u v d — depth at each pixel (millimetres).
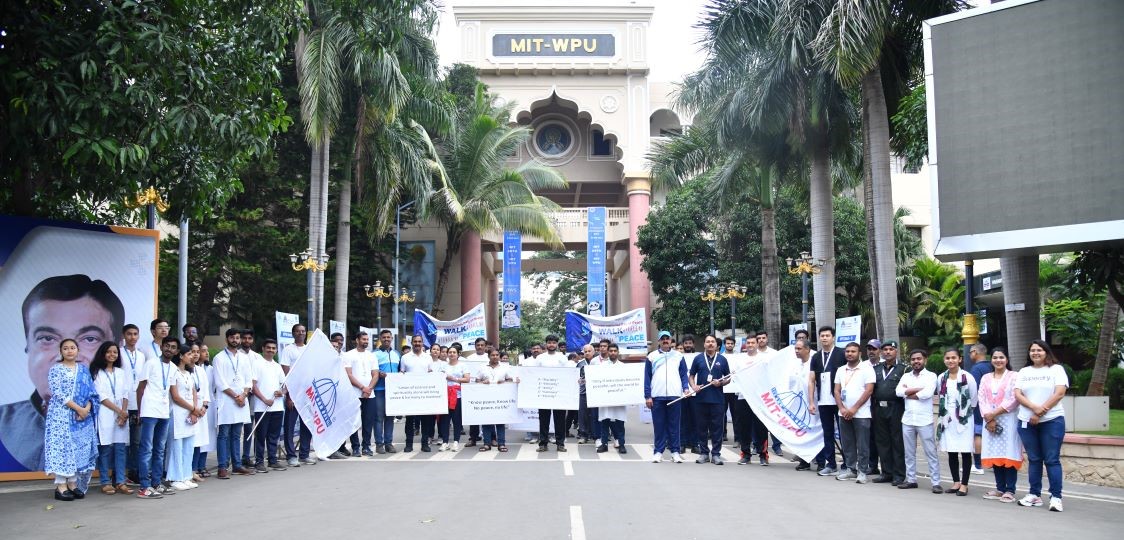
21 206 12039
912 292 35469
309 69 21641
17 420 11484
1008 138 13031
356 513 8922
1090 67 12461
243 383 12195
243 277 29125
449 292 40062
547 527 8047
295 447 14219
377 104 23469
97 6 9977
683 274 36250
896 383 11367
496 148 34719
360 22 13188
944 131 13602
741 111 21031
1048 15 12852
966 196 13328
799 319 34281
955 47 13625
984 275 33656
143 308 12484
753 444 15539
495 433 16328
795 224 34031
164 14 10250
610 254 50469
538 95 43344
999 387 9969
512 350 66875
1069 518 8836
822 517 8680
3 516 8930
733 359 15484
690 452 15383
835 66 16703
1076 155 12445
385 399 15188
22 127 9906
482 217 33531
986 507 9539
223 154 11922
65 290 11875
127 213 16250
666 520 8414
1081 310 28203
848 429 11906
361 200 28047
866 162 18766
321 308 24156
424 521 8406
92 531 8094
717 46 20234
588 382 14719
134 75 10305
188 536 7809
